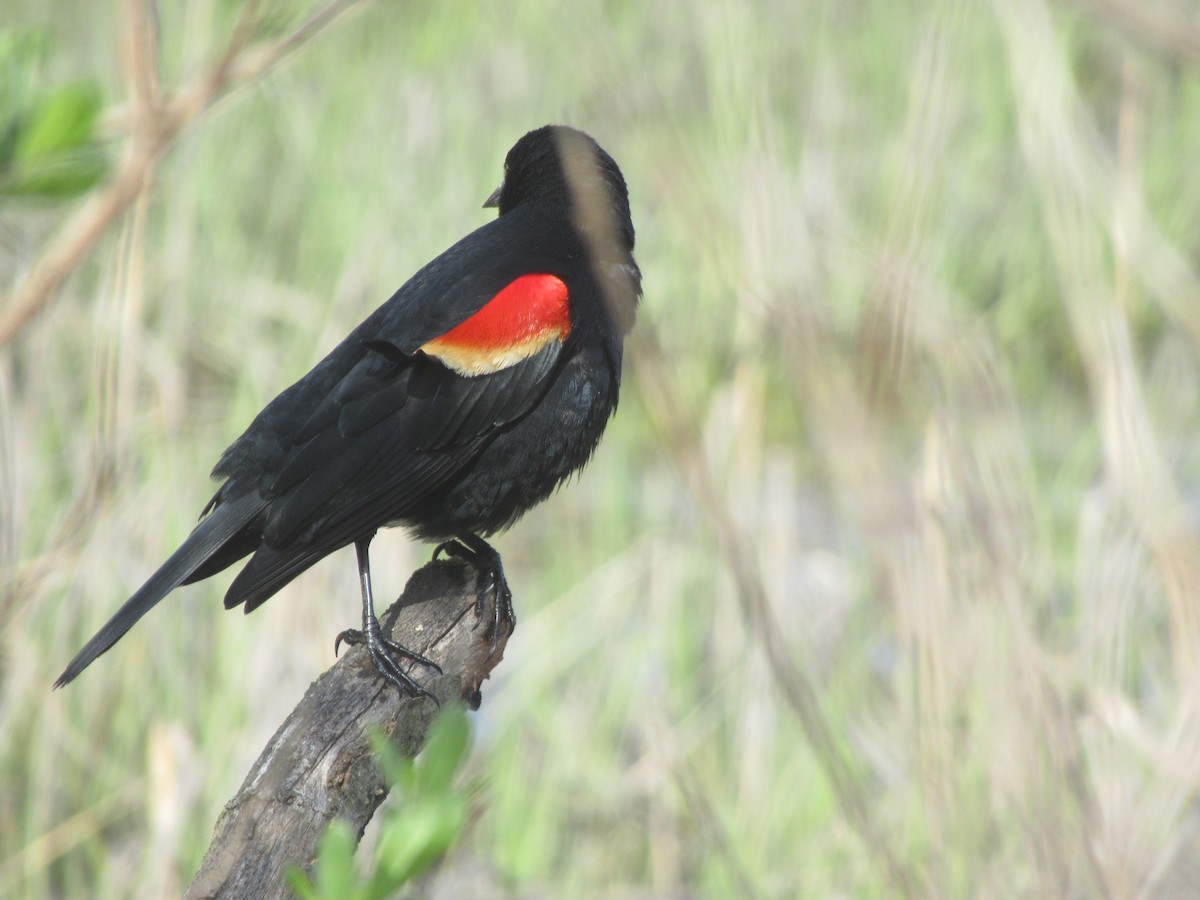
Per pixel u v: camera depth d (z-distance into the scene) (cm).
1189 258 1898
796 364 386
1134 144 867
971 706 595
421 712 648
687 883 1156
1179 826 696
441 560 779
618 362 926
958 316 575
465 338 862
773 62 1697
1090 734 763
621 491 1426
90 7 1866
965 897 572
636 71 396
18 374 1215
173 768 1081
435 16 1877
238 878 539
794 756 1102
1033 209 1891
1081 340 787
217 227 1594
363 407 847
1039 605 836
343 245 1577
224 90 535
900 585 551
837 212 1393
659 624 1246
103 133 498
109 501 936
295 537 822
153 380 1274
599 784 1198
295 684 1131
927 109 465
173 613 1193
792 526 1257
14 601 605
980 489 545
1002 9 982
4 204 507
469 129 1758
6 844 1145
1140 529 704
